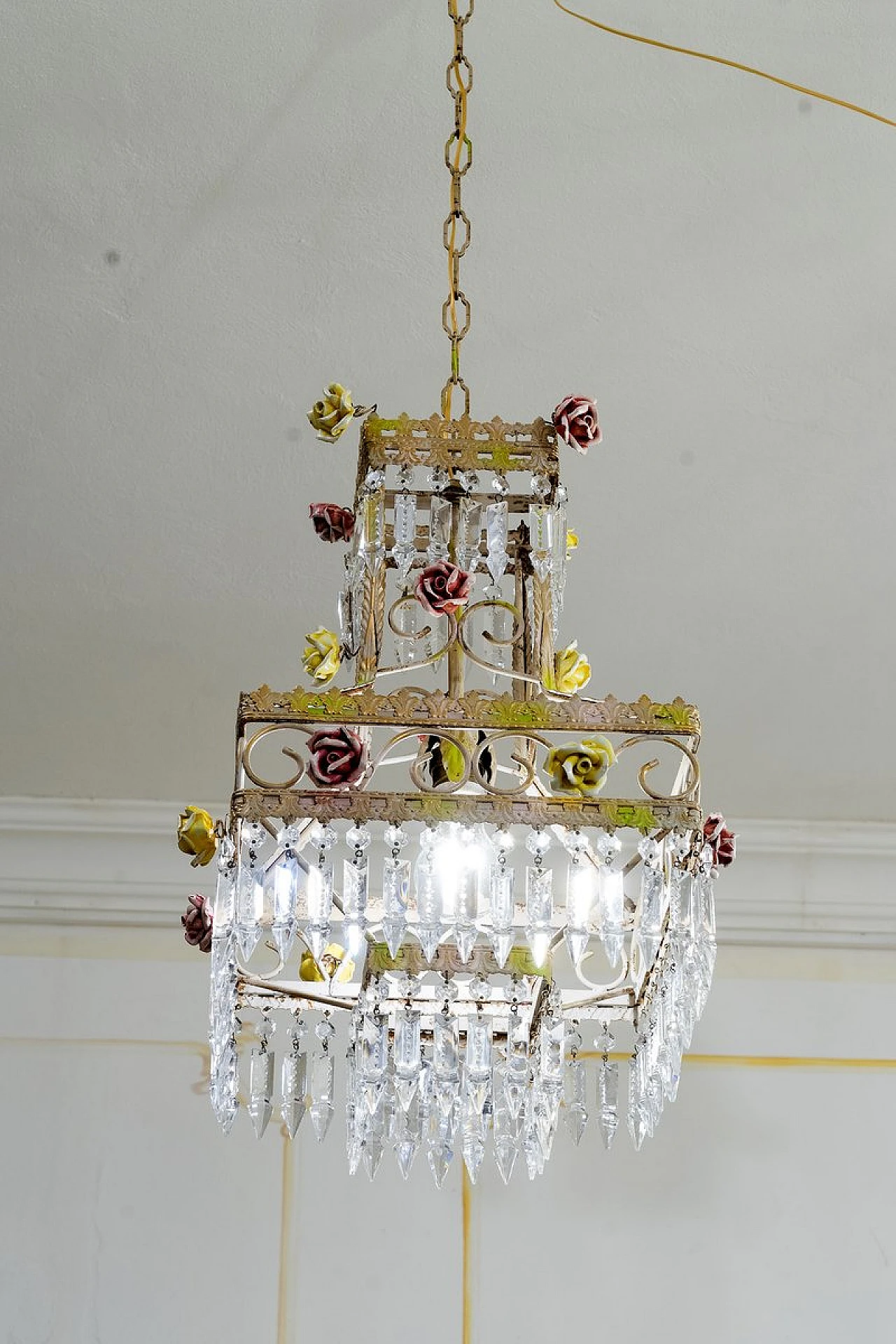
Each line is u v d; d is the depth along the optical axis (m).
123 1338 3.68
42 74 2.28
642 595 3.28
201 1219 3.80
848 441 2.88
